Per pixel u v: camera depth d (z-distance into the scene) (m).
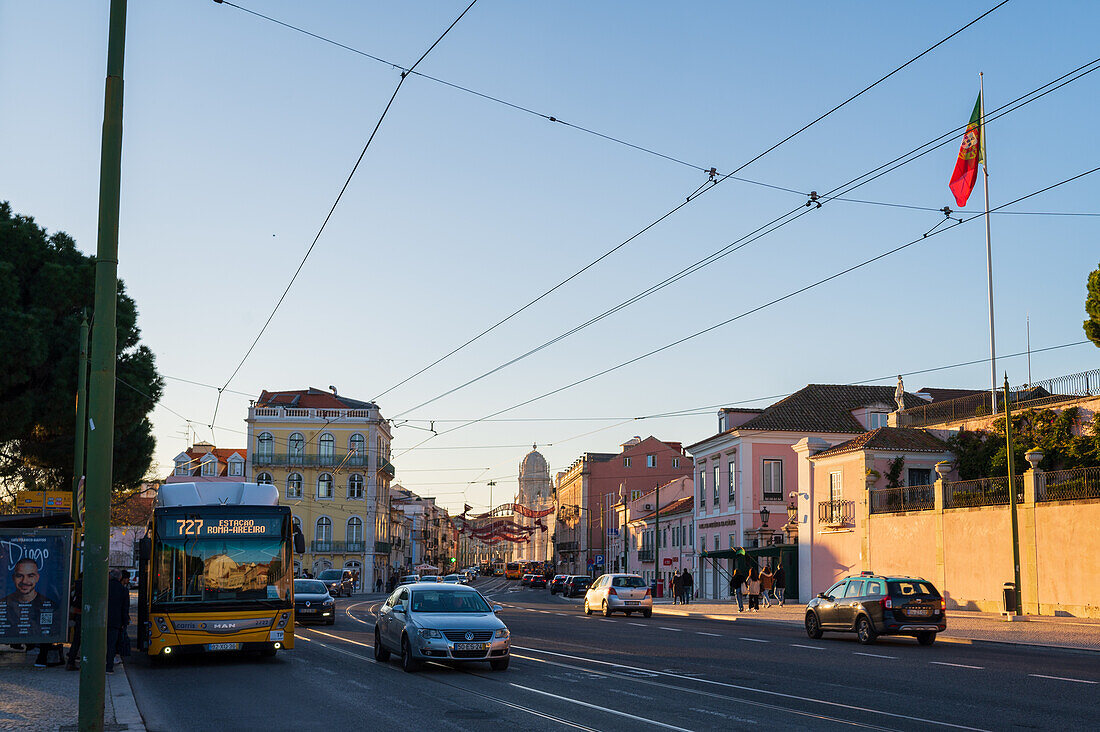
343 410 89.56
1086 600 32.31
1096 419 36.22
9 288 33.28
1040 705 13.70
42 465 38.22
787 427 57.88
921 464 44.06
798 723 12.14
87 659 9.48
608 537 103.19
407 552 125.56
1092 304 34.16
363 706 13.97
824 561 46.81
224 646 20.06
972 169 36.00
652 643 25.92
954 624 31.61
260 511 21.06
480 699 14.62
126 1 10.20
